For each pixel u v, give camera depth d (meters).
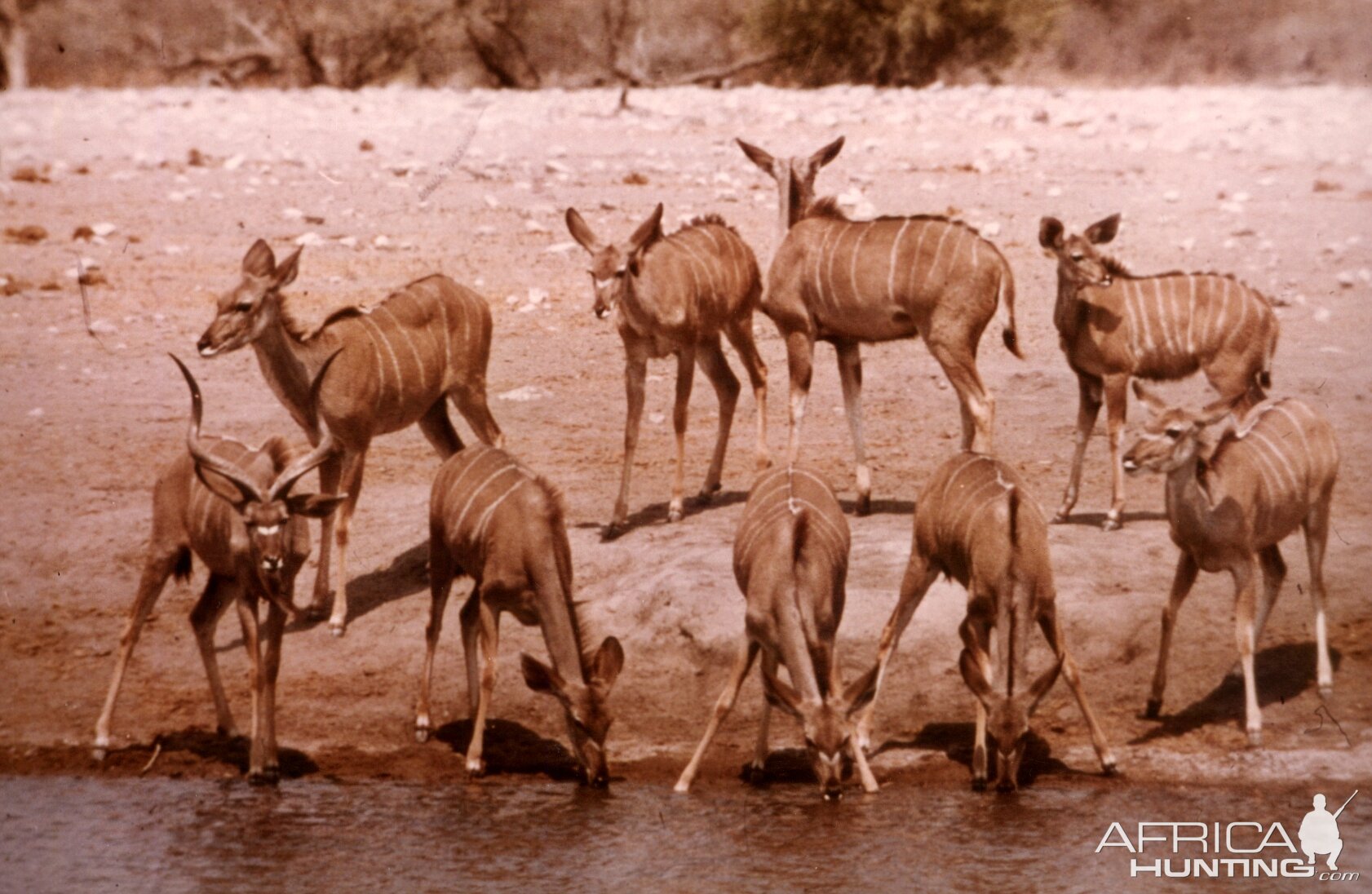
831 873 10.45
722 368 15.90
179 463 12.60
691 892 10.20
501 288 23.09
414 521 15.69
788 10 44.53
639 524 15.27
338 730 13.01
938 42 44.62
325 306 21.80
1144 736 12.43
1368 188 27.75
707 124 35.75
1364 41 50.78
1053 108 37.69
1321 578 12.74
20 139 34.88
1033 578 11.42
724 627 13.27
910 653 13.09
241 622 12.45
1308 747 12.14
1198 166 29.83
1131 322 14.35
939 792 11.73
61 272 23.84
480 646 13.36
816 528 11.70
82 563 15.24
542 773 12.34
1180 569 12.33
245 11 50.53
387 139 34.06
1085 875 10.41
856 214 25.86
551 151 32.34
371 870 10.66
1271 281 22.19
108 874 10.68
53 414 18.50
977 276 14.30
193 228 26.44
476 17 48.41
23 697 13.52
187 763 12.63
